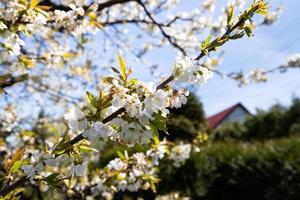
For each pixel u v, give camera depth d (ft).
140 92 5.79
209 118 152.97
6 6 8.31
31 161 6.38
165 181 32.17
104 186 12.12
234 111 145.59
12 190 6.52
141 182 12.13
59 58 12.06
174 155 15.75
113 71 5.89
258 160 36.52
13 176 6.87
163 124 5.82
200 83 6.17
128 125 5.83
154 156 12.42
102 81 5.89
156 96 5.77
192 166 33.78
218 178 35.78
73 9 9.36
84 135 5.74
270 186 35.91
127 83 5.87
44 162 6.26
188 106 45.83
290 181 35.55
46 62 11.83
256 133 111.04
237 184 35.91
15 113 17.28
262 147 38.45
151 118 5.71
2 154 10.21
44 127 21.09
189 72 6.12
